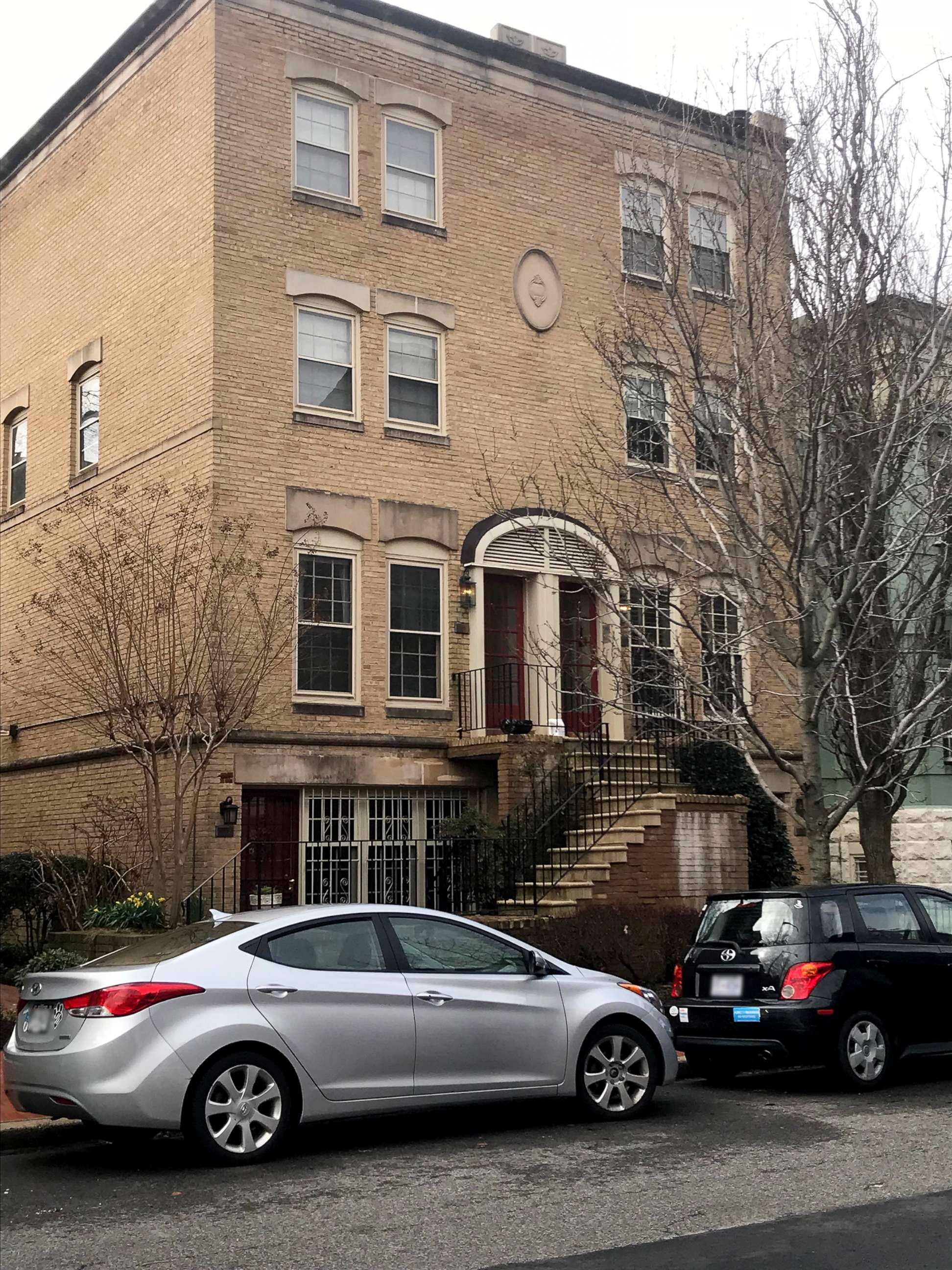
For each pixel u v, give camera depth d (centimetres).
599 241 2111
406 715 1855
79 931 1596
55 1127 952
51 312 2206
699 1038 1128
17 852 1838
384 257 1923
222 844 1680
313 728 1773
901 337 1471
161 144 1930
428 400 1944
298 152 1883
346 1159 873
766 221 1541
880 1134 925
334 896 1789
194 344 1809
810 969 1092
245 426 1777
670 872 1722
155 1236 702
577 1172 827
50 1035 860
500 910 1678
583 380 2075
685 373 1586
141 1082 820
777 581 1434
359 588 1844
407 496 1897
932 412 1430
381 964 922
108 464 1998
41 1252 679
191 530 1752
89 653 1709
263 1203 763
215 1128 848
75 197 2158
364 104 1939
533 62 2086
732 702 1755
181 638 1631
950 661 1473
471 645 1920
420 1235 695
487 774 1919
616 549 1742
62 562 2038
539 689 1980
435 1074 912
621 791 1792
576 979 998
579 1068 979
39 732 2092
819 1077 1199
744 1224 705
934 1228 690
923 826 2114
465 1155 879
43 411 2209
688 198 1689
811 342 1464
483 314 2002
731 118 1566
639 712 1686
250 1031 854
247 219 1817
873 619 1459
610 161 2153
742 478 1623
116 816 1778
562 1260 647
